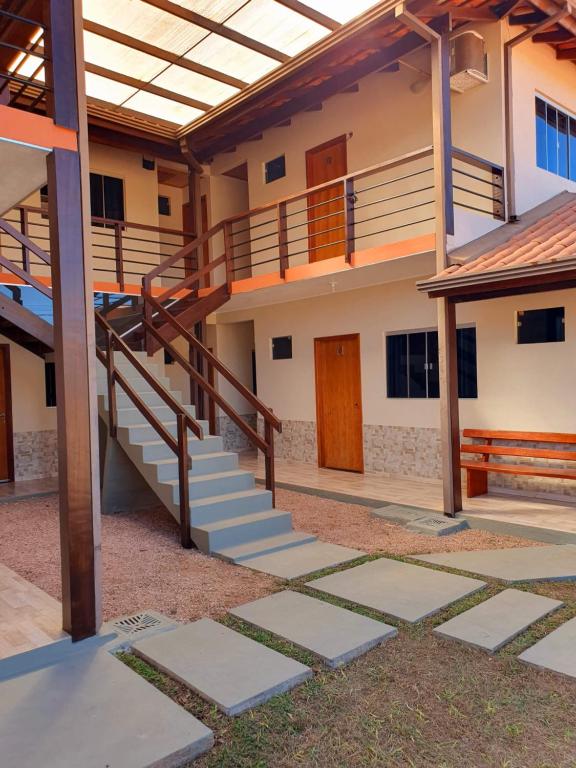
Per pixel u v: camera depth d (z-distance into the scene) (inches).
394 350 345.4
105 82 320.2
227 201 461.4
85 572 140.3
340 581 181.0
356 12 259.9
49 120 135.2
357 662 133.3
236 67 305.0
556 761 99.3
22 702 117.4
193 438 269.4
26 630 142.3
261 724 111.0
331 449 383.9
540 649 134.7
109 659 134.8
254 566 198.4
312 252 389.7
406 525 244.7
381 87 342.3
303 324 397.4
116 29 267.1
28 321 260.7
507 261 224.8
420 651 137.9
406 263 279.4
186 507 221.8
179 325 301.3
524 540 224.4
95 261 410.6
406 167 333.1
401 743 104.8
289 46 286.2
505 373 291.4
